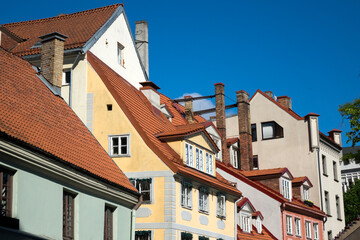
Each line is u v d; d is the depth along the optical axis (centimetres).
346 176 8331
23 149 1872
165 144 3212
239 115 5103
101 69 3228
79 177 2159
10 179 1859
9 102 2169
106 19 3547
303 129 5197
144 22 4772
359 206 6322
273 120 5341
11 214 1838
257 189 4450
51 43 2770
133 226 2550
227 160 4788
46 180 2006
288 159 5209
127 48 3809
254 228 4194
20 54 3262
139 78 3947
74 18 3681
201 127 3366
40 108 2361
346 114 3525
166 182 2998
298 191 4881
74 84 3228
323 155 5247
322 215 4984
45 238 1958
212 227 3356
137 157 3067
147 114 3388
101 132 3145
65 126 2442
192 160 3272
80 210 2186
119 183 2441
